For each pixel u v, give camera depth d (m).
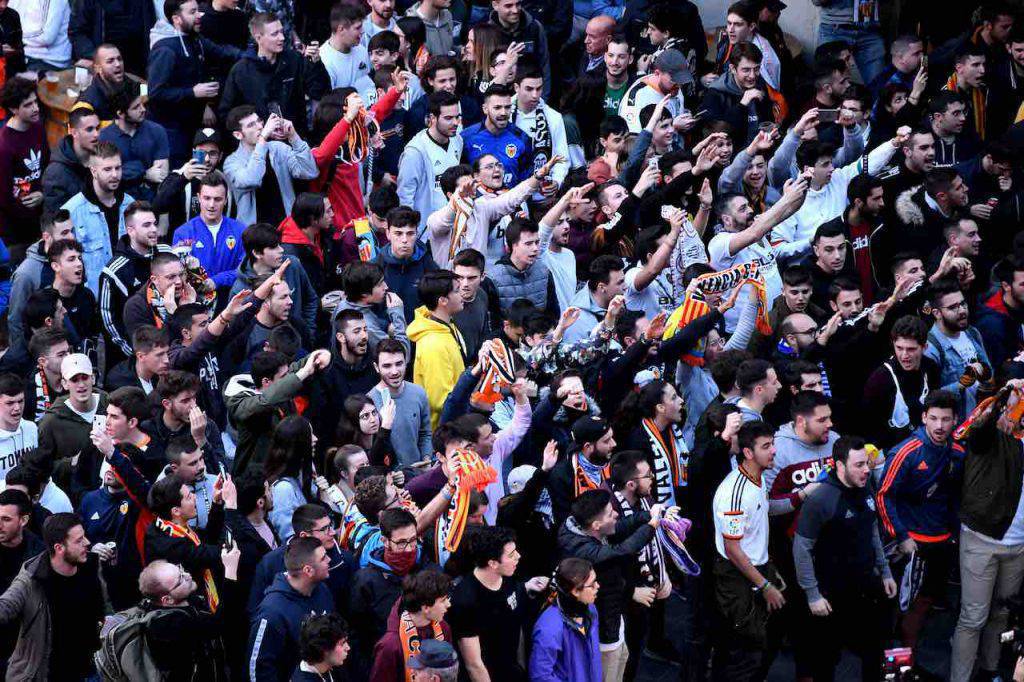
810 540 34.69
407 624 29.62
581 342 37.78
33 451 33.41
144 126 46.06
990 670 37.88
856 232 47.22
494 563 30.55
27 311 39.53
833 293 42.31
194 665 30.00
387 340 37.00
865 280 47.47
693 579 35.34
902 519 37.19
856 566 34.88
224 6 49.09
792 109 56.78
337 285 43.53
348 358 37.41
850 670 38.34
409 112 49.56
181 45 47.91
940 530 37.28
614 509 33.50
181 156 48.44
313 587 30.48
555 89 57.81
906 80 57.69
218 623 30.38
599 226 45.75
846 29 60.34
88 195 43.81
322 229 43.03
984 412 36.25
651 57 54.69
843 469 34.59
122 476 32.47
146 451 34.53
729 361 37.88
